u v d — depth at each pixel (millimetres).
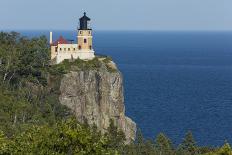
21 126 159875
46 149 97000
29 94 196500
